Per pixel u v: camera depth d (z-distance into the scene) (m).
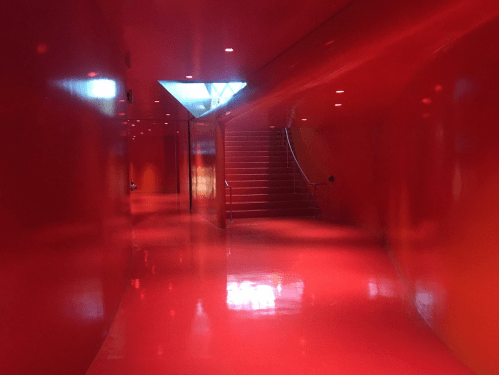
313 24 4.38
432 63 3.98
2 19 1.68
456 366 3.27
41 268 2.09
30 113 1.99
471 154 3.11
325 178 11.53
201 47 5.23
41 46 2.17
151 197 18.92
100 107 3.75
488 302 2.84
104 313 3.76
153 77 6.94
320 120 9.24
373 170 8.74
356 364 3.32
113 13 4.04
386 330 4.01
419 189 4.63
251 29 4.57
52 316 2.25
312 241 8.39
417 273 4.66
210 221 11.27
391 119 6.83
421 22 2.73
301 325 4.14
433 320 4.00
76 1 2.95
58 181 2.41
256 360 3.40
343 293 5.16
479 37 2.84
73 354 2.67
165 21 4.27
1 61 1.66
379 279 5.77
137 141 20.66
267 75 6.13
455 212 3.44
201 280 5.75
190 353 3.52
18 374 1.79
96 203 3.46
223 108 9.15
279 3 3.78
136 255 7.32
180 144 17.34
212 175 10.91
